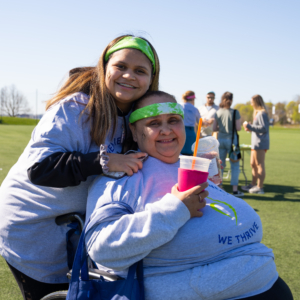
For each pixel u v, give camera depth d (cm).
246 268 131
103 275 136
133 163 146
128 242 122
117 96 163
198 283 126
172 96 162
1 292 256
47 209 158
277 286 139
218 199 147
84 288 130
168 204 126
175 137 154
